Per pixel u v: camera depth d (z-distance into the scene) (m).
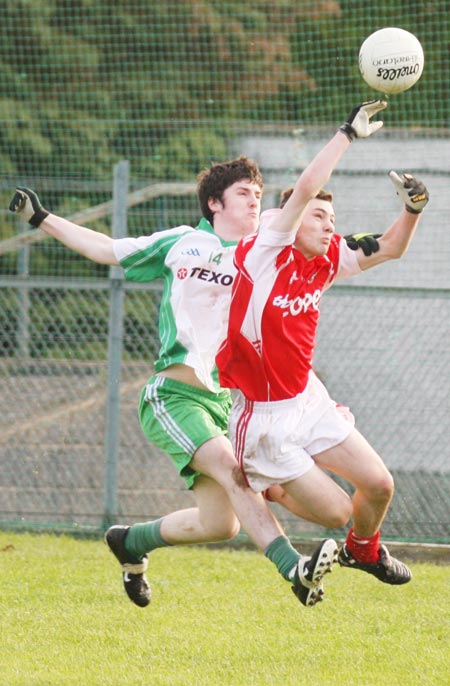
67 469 32.44
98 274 50.56
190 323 18.27
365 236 17.44
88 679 17.47
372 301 31.97
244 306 16.48
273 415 16.58
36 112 58.06
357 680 17.56
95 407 33.81
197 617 21.59
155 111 59.03
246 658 18.91
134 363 33.38
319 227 16.45
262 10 59.62
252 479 16.92
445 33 52.62
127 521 29.33
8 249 33.75
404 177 17.02
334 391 32.06
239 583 24.45
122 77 59.56
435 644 19.89
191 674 17.92
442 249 35.56
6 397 33.97
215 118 59.03
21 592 23.34
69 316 35.47
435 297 27.30
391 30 17.17
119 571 25.39
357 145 36.97
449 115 53.34
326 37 56.38
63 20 59.84
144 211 40.34
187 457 17.73
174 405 18.20
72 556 26.97
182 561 26.56
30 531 29.69
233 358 16.77
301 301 16.58
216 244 18.28
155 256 18.59
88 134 57.44
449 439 30.97
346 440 16.53
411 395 31.34
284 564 16.38
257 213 18.41
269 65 58.72
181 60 59.56
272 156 38.12
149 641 19.84
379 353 31.91
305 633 20.59
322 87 56.59
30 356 34.69
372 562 17.95
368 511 16.97
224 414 18.64
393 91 17.17
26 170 57.62
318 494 16.41
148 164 56.62
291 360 16.53
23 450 32.91
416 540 28.14
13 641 19.75
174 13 59.38
